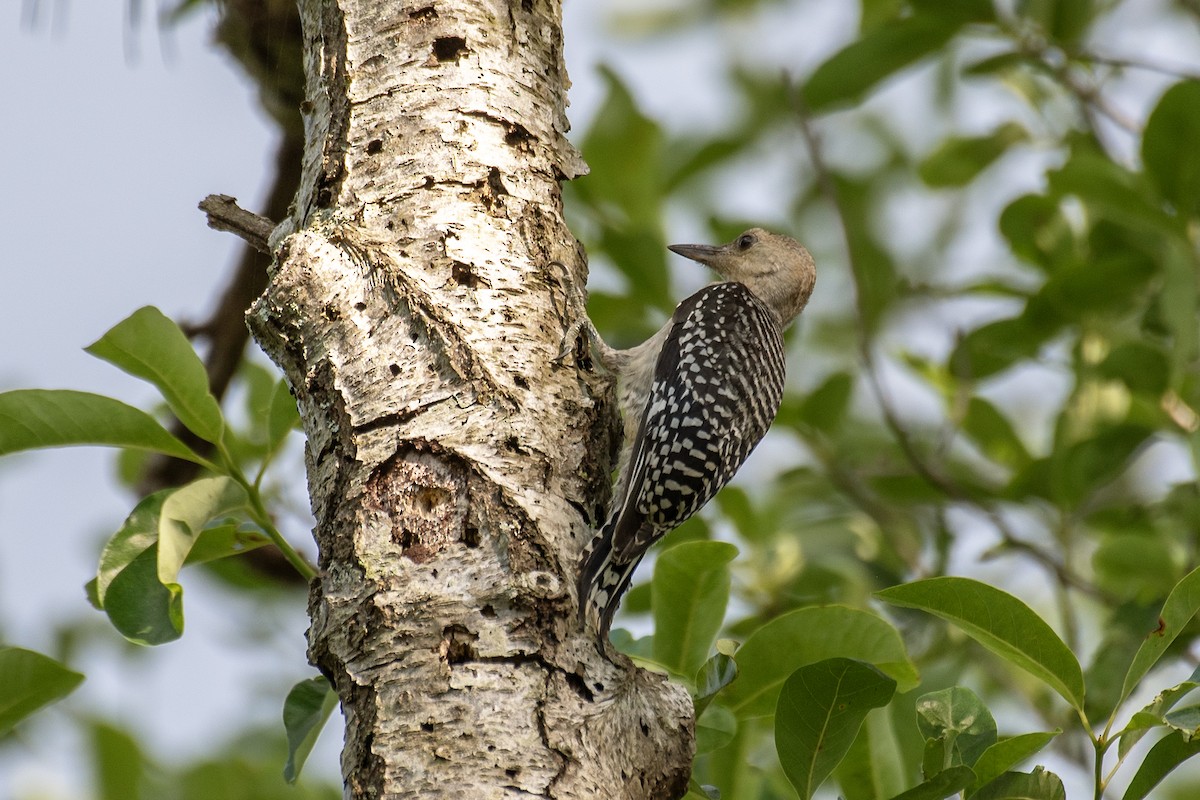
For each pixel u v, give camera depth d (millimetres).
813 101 12555
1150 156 11094
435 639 6434
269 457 7586
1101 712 10547
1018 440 13664
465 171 7668
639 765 6582
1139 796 6574
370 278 7293
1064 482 12523
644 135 12672
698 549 7648
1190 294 11078
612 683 6641
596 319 12891
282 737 12453
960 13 12000
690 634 7926
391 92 7820
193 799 10758
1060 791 6551
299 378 7270
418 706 6281
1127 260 12250
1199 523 11906
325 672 6738
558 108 8344
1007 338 13141
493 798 6074
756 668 7719
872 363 12758
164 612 7121
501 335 7297
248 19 9727
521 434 7004
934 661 11828
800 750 6855
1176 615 6430
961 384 12867
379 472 6859
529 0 8391
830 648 7668
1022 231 13289
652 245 12367
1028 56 12367
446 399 7008
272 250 8070
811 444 13656
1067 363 13359
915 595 6500
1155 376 12258
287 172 10148
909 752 9750
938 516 13445
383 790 6141
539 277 7672
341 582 6688
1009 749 6664
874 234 16266
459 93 7844
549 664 6500
